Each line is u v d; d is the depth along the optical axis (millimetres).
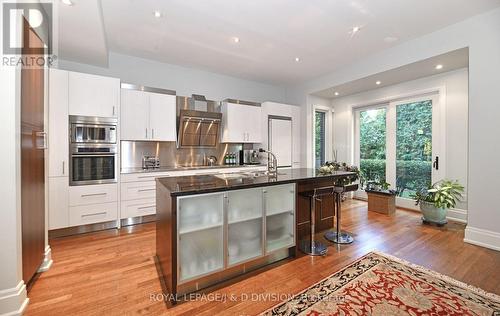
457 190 3514
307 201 2914
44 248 2062
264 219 2154
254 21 2758
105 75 3643
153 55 3793
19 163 1508
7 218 1441
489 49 2539
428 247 2576
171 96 3893
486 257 2316
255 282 1907
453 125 3604
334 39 3217
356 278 1948
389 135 4523
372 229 3182
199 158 4555
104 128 3131
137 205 3383
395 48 3426
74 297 1682
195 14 2604
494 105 2504
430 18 2701
